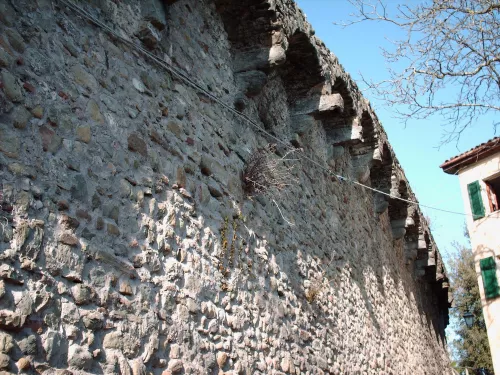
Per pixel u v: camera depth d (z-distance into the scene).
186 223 4.71
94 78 4.03
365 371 8.80
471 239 13.66
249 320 5.41
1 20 3.35
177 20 5.34
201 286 4.71
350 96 8.56
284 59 6.27
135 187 4.18
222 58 6.12
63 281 3.35
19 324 2.98
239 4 6.07
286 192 7.07
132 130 4.30
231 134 5.92
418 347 13.81
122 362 3.62
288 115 7.66
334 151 9.27
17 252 3.09
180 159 4.84
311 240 7.62
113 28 4.38
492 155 13.63
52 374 3.11
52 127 3.54
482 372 22.50
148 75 4.68
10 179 3.15
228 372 4.83
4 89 3.24
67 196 3.52
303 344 6.61
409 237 14.79
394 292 12.24
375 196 11.77
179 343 4.25
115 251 3.82
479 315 22.02
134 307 3.87
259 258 5.93
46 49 3.65
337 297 8.20
